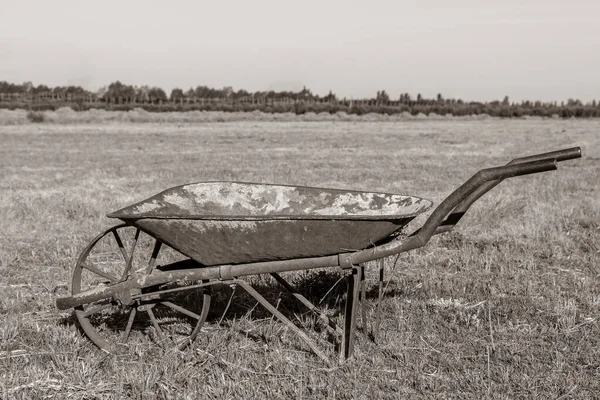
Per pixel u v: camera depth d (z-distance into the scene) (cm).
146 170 2030
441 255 912
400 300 710
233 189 625
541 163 487
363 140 3750
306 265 551
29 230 1074
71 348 573
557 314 660
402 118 8019
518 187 1616
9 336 598
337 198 627
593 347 577
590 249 943
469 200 554
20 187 1595
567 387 498
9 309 677
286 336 605
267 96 9625
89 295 565
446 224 559
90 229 1074
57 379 513
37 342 589
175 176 1869
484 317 659
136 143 3378
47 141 3444
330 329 595
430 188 1619
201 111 7800
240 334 616
